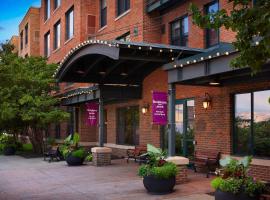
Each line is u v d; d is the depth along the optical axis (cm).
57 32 3234
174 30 1853
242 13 529
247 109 1372
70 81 1909
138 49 1379
